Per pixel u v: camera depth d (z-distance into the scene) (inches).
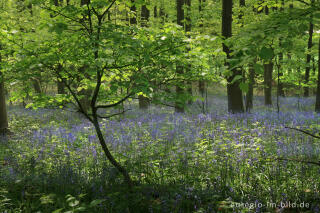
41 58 133.4
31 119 493.0
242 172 180.1
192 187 155.6
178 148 245.6
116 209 138.4
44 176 181.2
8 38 145.9
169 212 133.6
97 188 166.4
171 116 440.8
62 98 161.6
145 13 623.8
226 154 204.5
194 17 613.9
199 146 245.8
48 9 142.8
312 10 109.4
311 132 271.1
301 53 111.6
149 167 188.4
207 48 152.8
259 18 480.7
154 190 156.6
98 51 146.3
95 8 148.1
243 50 106.8
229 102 463.8
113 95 177.5
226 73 121.1
